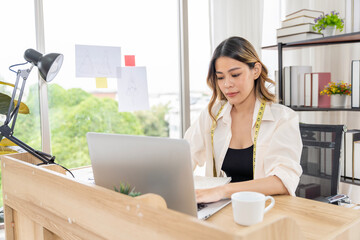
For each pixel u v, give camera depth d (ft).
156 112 8.05
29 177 3.10
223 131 4.82
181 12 7.89
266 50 8.75
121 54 7.28
